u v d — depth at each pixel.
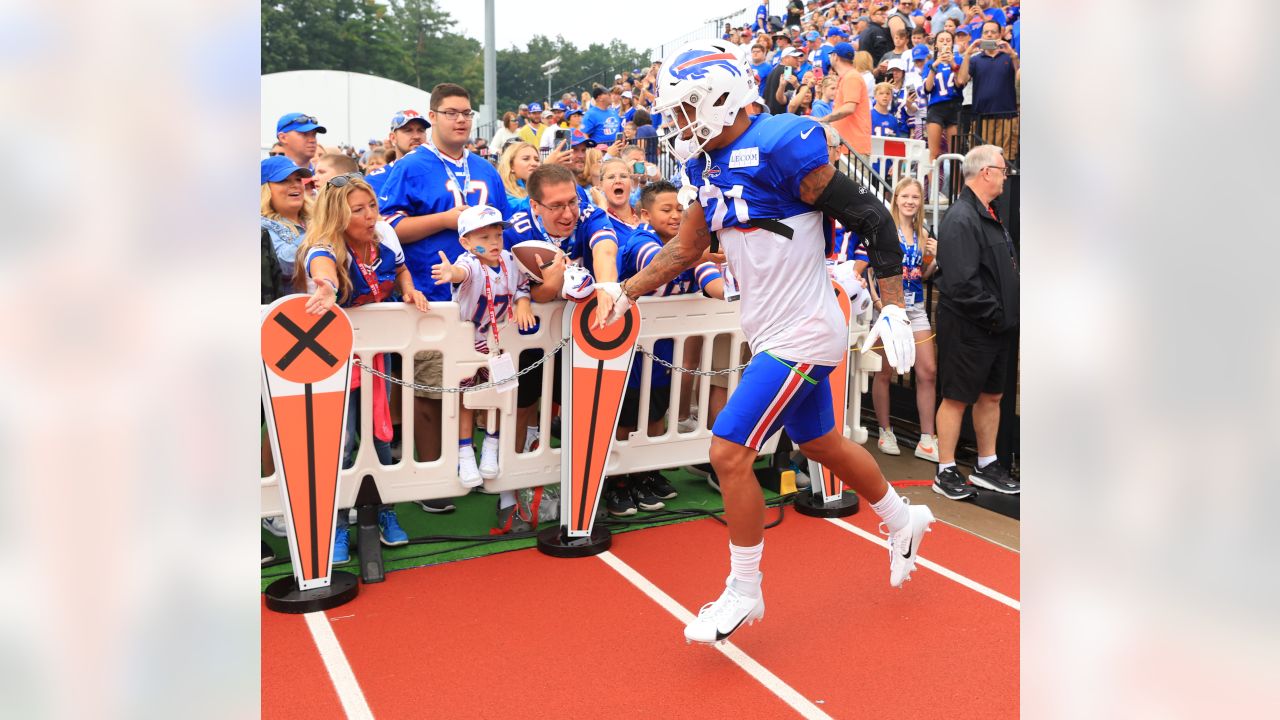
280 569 4.03
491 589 3.83
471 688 3.01
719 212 3.03
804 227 2.99
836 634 3.40
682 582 3.90
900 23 11.09
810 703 2.91
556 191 4.20
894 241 2.97
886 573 3.99
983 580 3.91
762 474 5.37
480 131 20.30
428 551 4.26
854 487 3.45
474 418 4.67
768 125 2.90
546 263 4.21
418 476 4.18
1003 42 8.77
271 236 4.16
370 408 4.01
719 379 5.06
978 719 2.80
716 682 3.04
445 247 4.56
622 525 4.62
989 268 4.90
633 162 5.68
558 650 3.28
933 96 9.20
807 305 3.02
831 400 3.31
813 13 14.92
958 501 5.03
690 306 4.62
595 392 4.19
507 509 4.51
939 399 5.97
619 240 4.60
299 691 2.98
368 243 3.92
